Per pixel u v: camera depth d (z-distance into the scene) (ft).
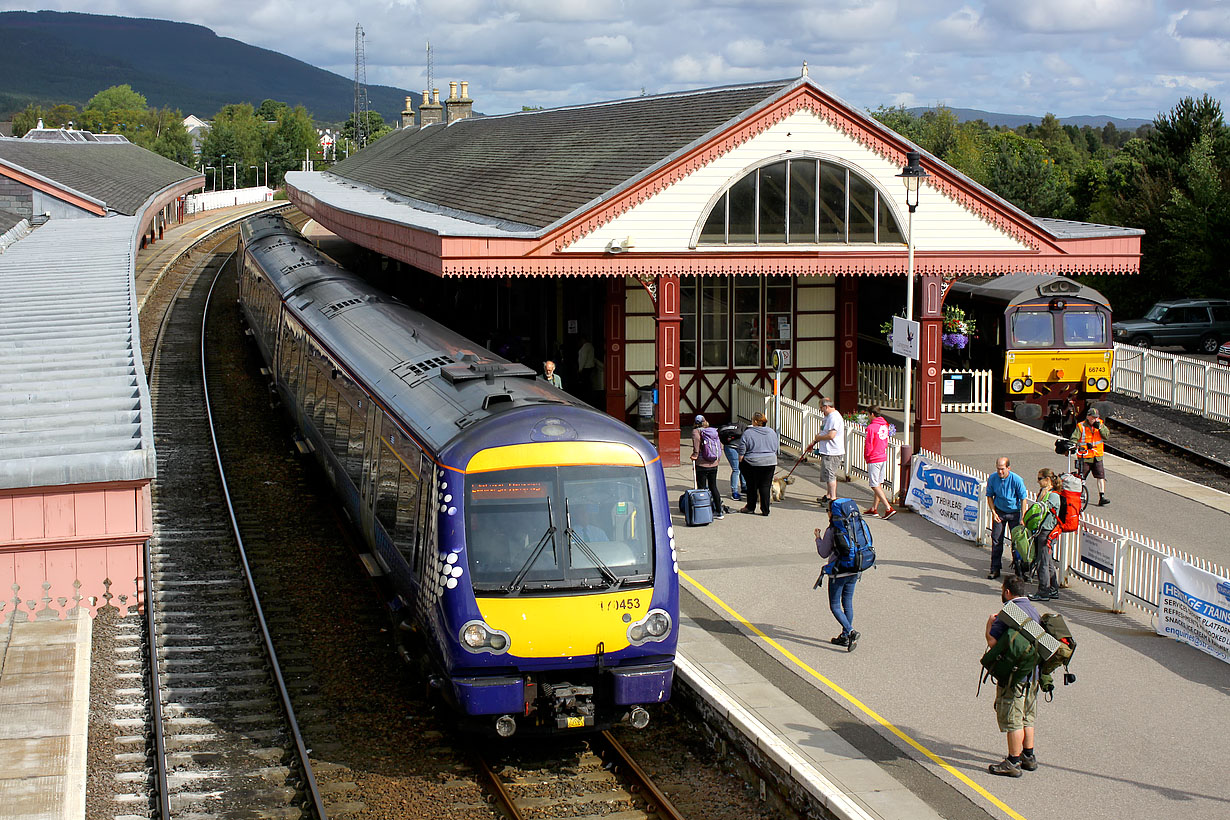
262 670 41.52
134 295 65.62
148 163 206.18
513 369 42.52
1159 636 42.57
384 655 43.19
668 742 36.60
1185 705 36.27
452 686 33.53
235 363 101.96
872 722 34.78
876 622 43.37
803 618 43.91
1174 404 92.48
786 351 81.15
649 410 77.41
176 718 37.40
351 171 167.43
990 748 33.14
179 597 49.03
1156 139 160.04
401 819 31.14
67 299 64.75
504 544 33.81
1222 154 150.20
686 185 66.03
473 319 109.29
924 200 68.95
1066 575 48.08
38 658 40.19
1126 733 34.24
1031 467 68.54
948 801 29.96
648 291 67.36
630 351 78.54
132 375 50.06
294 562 53.78
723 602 45.73
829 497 59.82
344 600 48.96
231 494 64.59
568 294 86.69
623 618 33.94
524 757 35.24
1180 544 53.47
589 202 64.59
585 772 34.27
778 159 66.85
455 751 35.58
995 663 31.32
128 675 40.45
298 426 70.08
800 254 68.03
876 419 58.13
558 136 94.89
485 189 88.22
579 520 34.47
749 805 32.30
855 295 81.15
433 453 35.81
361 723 37.42
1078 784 30.99
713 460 57.57
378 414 45.62
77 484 37.11
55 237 93.50
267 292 88.84
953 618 43.80
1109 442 81.51
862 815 28.27
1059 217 187.73
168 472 68.39
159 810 30.81
